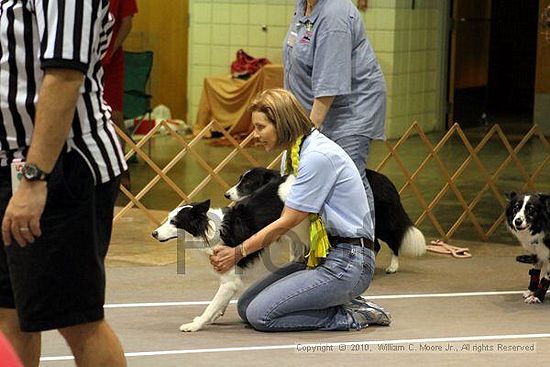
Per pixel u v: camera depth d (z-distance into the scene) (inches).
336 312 246.4
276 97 239.0
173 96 678.5
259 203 255.1
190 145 390.0
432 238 378.6
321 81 283.9
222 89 618.8
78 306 139.4
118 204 427.5
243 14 658.8
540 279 284.0
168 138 615.5
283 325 242.5
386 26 624.4
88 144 137.6
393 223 312.5
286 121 236.8
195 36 671.1
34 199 130.5
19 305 138.4
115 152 141.7
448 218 415.2
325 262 241.6
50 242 135.8
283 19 650.8
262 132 239.1
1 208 137.9
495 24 831.1
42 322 138.3
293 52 292.4
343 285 239.9
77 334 142.8
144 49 640.4
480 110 713.0
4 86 134.9
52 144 129.8
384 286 298.7
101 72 142.7
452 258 343.0
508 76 826.8
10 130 136.5
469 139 643.5
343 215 240.5
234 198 295.3
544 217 277.3
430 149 386.3
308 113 294.5
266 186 260.8
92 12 131.0
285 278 245.1
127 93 563.8
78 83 129.9
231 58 665.6
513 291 295.6
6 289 141.5
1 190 137.9
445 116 683.4
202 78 674.2
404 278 310.2
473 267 328.8
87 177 137.1
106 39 140.6
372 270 245.9
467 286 301.0
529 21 815.7
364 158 298.0
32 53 133.8
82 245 137.9
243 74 627.8
